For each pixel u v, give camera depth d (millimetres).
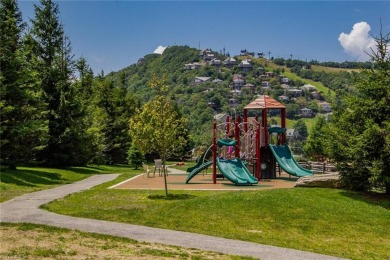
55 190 24438
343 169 20359
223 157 33906
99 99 60938
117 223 14836
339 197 19156
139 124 22000
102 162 57406
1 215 15453
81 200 20312
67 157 40938
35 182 28609
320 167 35688
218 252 11273
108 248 11008
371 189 21250
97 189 25234
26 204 18312
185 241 12531
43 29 42406
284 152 33656
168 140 22000
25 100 31781
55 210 16938
